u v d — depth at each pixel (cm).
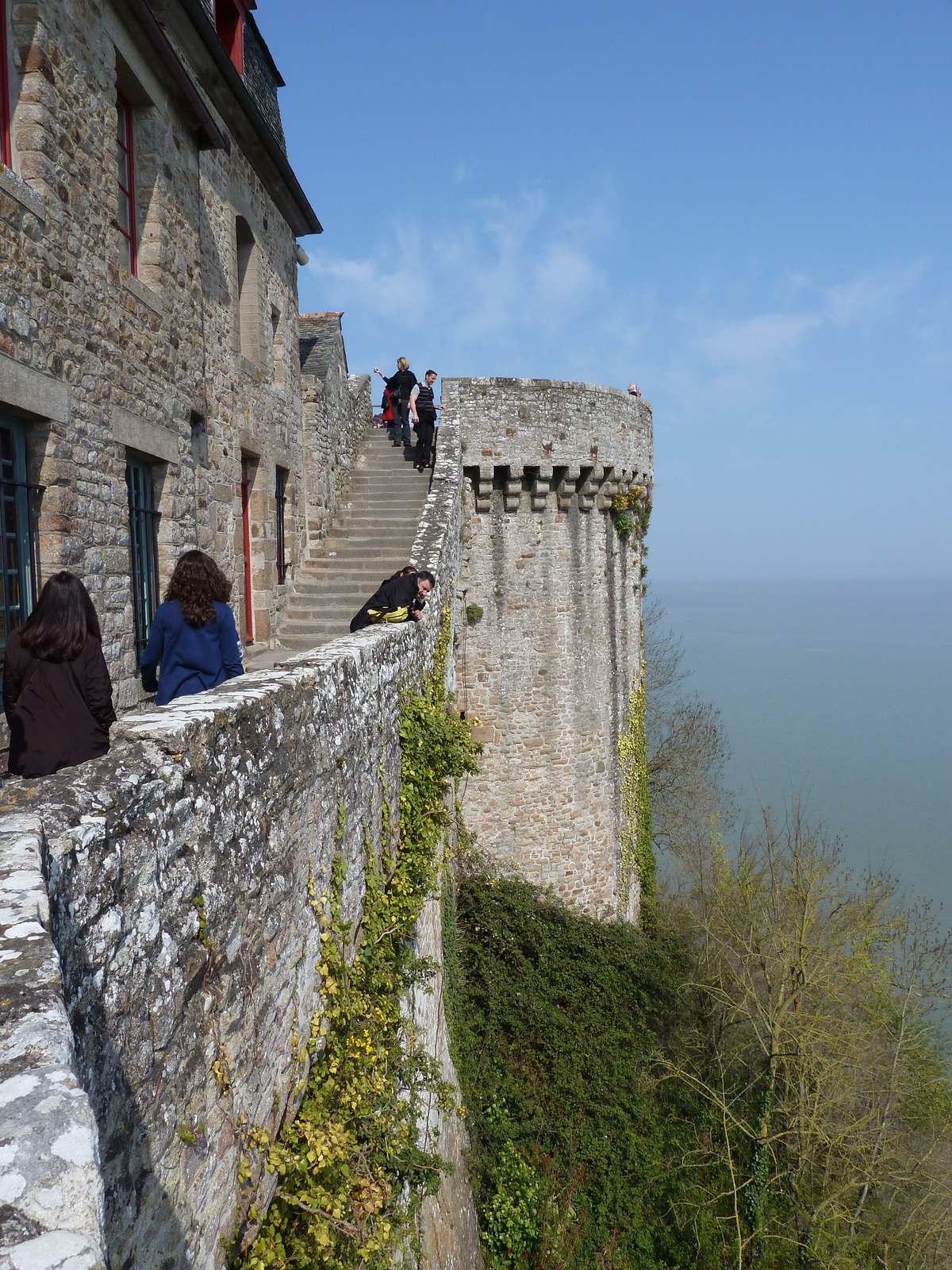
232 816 309
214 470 967
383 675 625
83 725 420
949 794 5366
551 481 1709
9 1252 110
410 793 691
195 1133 268
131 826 233
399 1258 500
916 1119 1716
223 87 968
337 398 1541
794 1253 1470
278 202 1259
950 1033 2098
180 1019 259
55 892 189
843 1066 1627
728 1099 1680
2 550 558
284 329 1288
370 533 1480
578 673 1789
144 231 787
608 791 1864
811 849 1873
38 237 571
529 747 1750
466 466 1650
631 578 2003
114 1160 213
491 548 1702
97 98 663
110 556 684
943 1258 1560
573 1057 1551
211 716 298
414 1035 671
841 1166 1593
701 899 2116
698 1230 1414
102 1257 113
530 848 1762
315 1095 401
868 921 1759
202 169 941
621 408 1795
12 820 199
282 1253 322
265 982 342
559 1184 1373
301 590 1312
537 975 1633
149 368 766
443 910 1236
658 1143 1509
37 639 416
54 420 593
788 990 1656
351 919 491
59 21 601
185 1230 257
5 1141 122
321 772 436
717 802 3089
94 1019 205
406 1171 514
